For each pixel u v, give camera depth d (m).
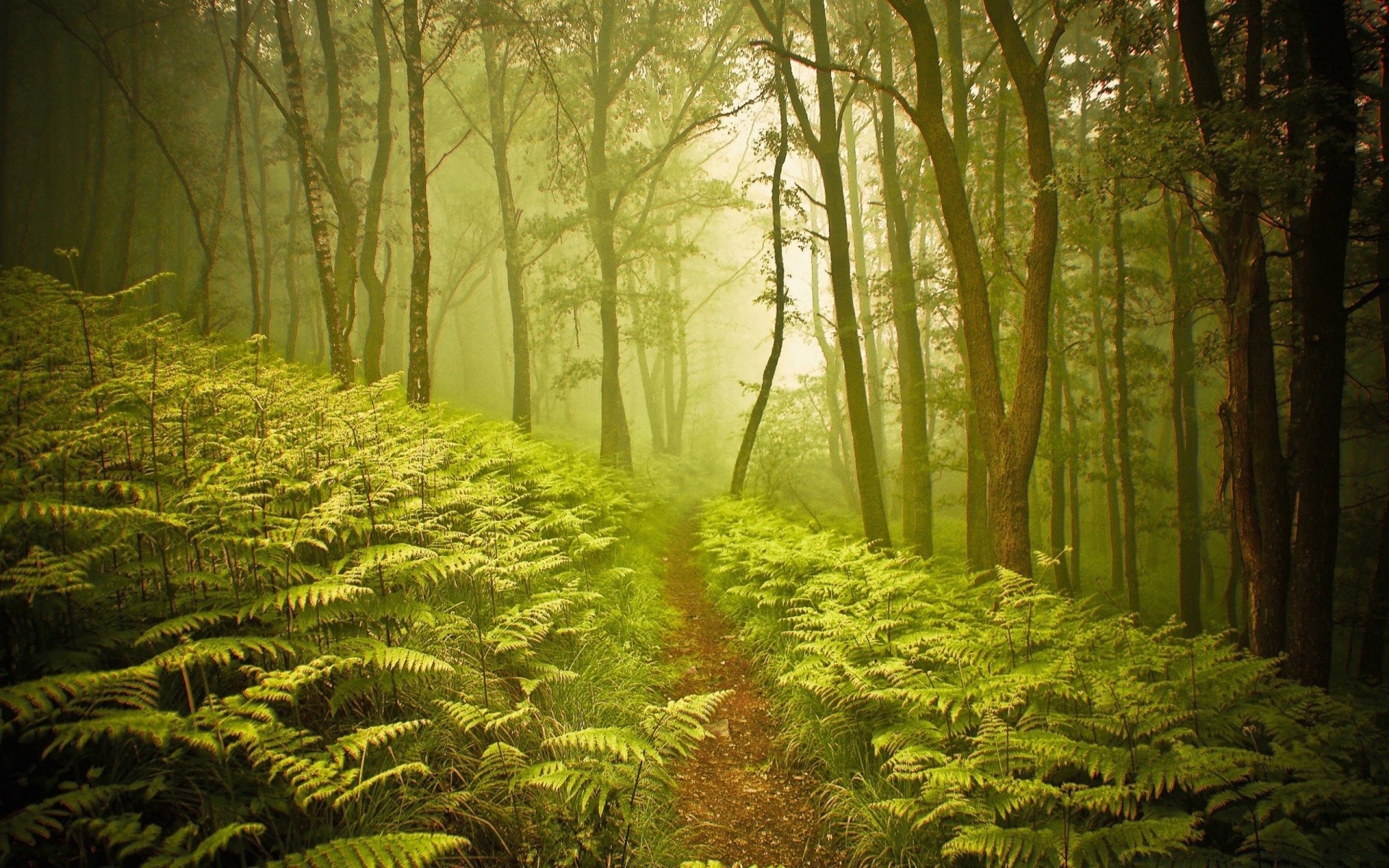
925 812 3.86
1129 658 5.04
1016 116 15.12
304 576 4.39
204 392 6.24
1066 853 3.31
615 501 12.23
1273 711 4.43
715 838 4.27
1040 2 16.45
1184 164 7.43
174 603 3.75
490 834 3.49
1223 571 21.22
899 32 17.81
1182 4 8.48
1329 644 7.24
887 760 4.59
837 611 6.50
